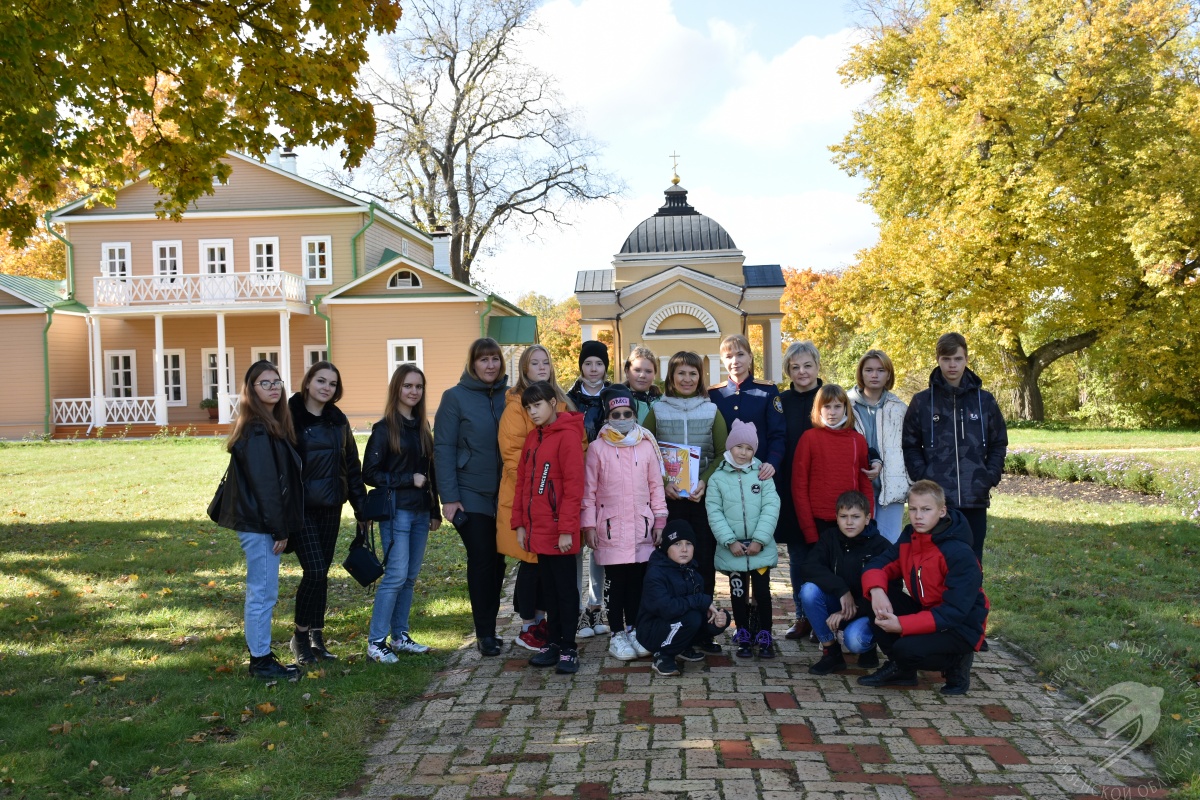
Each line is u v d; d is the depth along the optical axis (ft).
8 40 19.24
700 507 18.61
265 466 16.11
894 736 13.76
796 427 19.30
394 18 28.43
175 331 95.40
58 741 13.62
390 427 18.06
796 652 18.48
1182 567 25.61
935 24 93.15
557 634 17.54
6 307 88.94
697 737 13.75
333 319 90.79
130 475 51.42
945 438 18.11
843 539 17.30
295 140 29.91
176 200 30.96
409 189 115.96
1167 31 86.22
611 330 143.13
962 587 15.57
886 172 98.12
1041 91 83.05
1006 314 83.46
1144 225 78.02
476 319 90.17
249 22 27.91
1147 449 60.90
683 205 131.54
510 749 13.47
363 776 12.71
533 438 17.51
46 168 26.99
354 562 17.76
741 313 108.88
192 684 16.30
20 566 27.04
